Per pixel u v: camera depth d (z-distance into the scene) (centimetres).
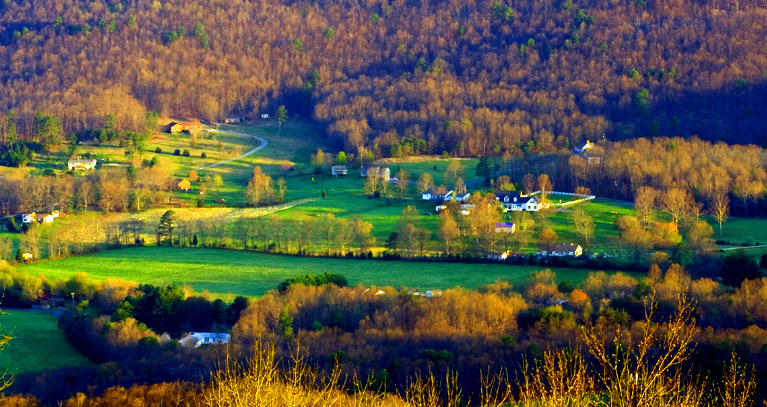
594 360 15988
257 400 9744
